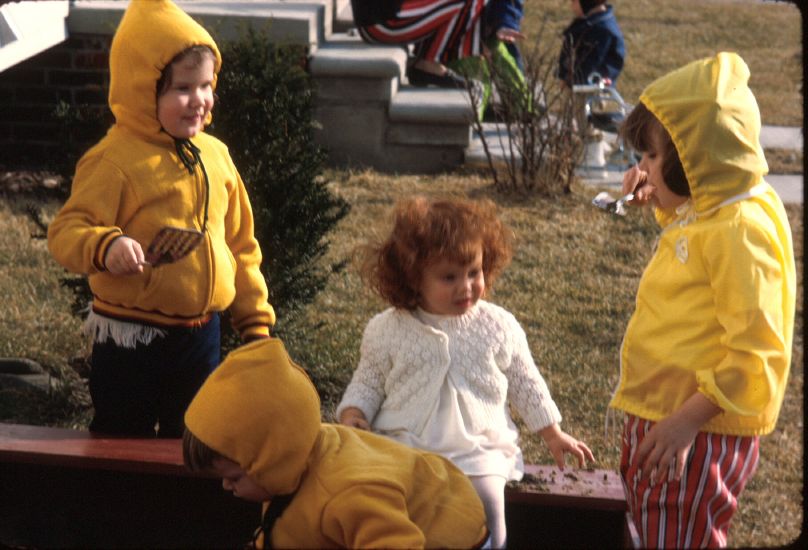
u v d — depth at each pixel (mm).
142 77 3324
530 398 3125
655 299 2967
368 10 8539
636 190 3209
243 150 4672
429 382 3018
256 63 4910
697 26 14688
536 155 8023
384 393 3096
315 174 4945
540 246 6992
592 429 4781
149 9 3365
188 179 3449
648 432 2879
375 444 2688
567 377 5266
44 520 3391
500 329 3094
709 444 2857
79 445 3357
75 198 3354
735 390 2719
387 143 8453
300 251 4793
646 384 2957
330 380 5055
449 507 2590
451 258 2924
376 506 2424
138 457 3277
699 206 2871
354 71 8242
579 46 8664
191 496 3369
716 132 2826
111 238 3227
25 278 5973
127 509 3379
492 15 8711
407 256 2949
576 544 3180
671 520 2914
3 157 7938
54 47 7750
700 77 2873
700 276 2855
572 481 3193
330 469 2521
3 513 3395
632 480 3033
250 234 3754
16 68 7809
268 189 4652
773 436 4922
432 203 3025
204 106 3428
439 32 8750
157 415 3633
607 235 7219
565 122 7949
